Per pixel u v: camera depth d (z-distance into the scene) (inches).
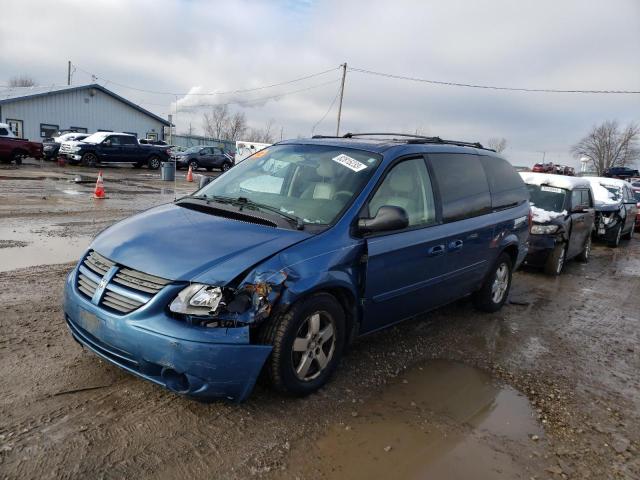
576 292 302.7
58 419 118.3
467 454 122.1
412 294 171.3
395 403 143.1
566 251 355.6
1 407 120.6
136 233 136.6
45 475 99.7
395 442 124.0
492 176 223.3
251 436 120.0
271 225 140.2
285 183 166.4
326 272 133.3
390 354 177.2
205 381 115.0
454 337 200.8
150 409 126.3
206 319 115.2
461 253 191.5
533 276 339.3
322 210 149.4
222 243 128.1
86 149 1061.1
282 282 123.0
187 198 169.9
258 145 1283.2
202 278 116.3
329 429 126.6
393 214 142.4
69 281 135.6
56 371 139.9
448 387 156.6
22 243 294.5
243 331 117.6
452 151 200.7
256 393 138.2
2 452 104.7
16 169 868.6
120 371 142.6
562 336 217.3
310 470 110.7
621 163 3097.9
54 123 1488.7
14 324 169.2
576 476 117.8
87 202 503.8
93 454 107.5
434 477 112.4
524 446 128.1
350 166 163.6
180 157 1285.7
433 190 180.4
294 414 131.2
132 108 1654.8
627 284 339.9
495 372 171.8
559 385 166.7
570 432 137.2
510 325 223.8
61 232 336.5
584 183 390.6
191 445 114.3
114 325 118.0
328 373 144.0
